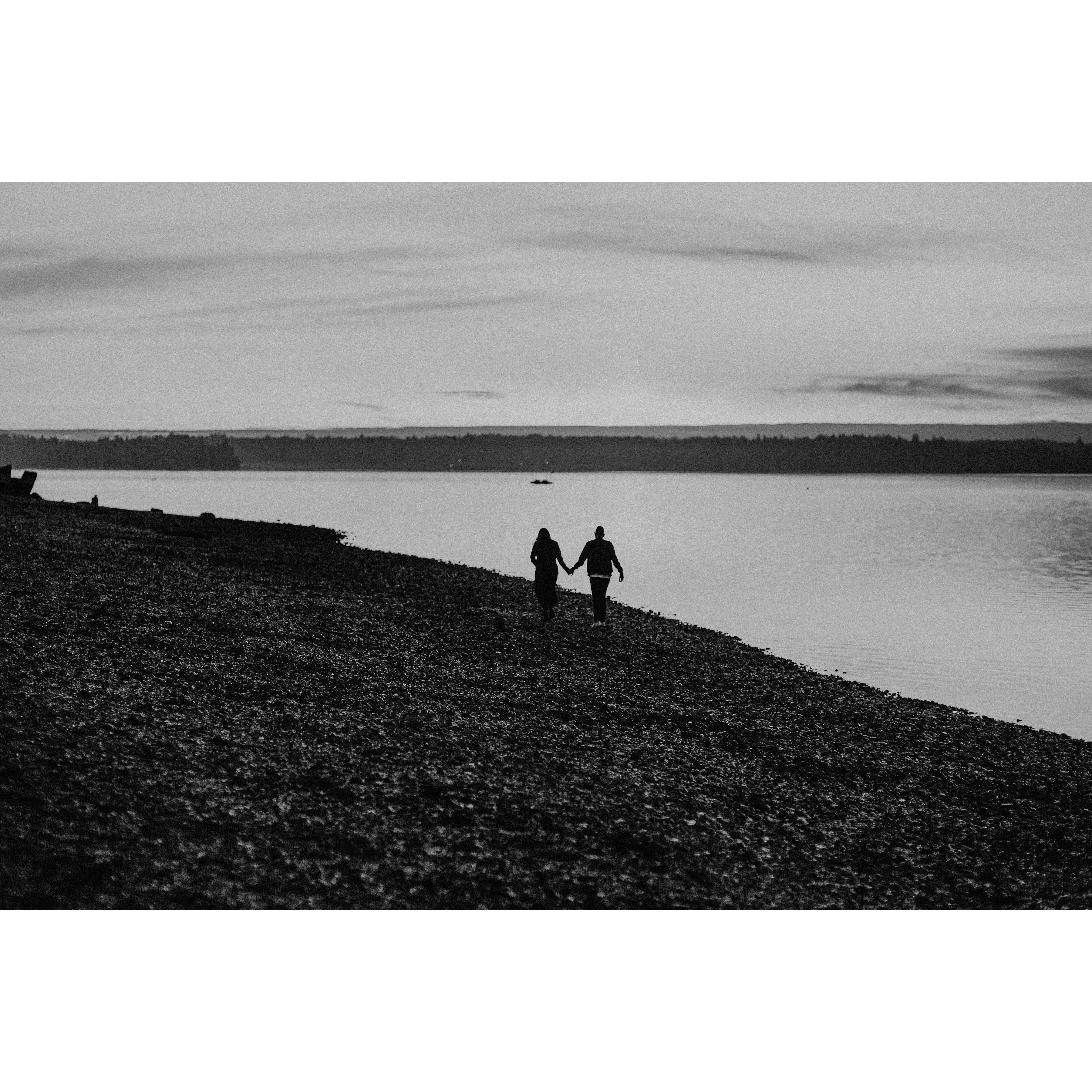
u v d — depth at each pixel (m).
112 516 52.91
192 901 8.02
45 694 12.48
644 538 74.19
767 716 17.08
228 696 13.95
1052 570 52.62
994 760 15.70
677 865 10.10
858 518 110.31
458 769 11.89
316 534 58.03
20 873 7.92
